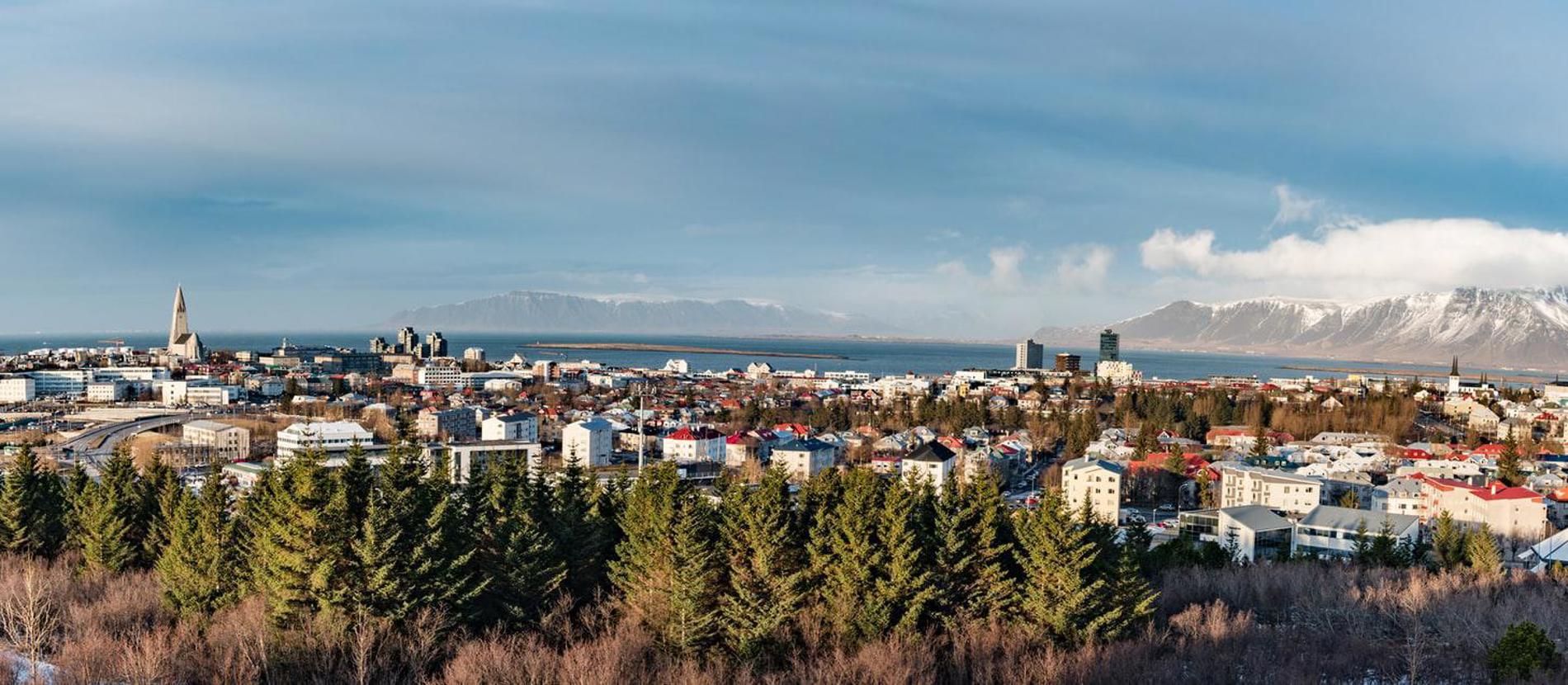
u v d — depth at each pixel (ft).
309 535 320.50
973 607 378.73
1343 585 456.45
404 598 321.93
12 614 328.49
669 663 338.13
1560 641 375.04
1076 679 328.29
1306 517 610.24
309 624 310.04
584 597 409.90
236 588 378.32
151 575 437.99
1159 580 484.74
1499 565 515.09
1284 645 371.97
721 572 382.01
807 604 380.78
